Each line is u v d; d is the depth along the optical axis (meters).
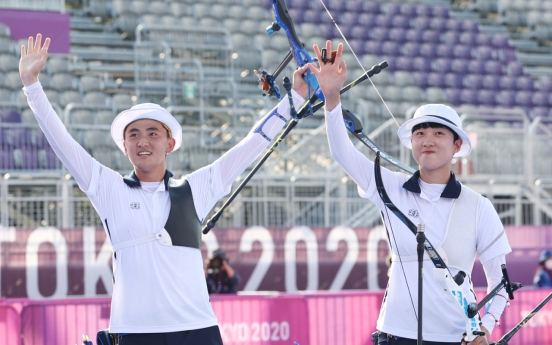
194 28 19.22
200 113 16.05
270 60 19.11
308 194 14.05
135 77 17.44
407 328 4.47
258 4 21.78
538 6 24.92
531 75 22.89
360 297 10.01
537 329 10.38
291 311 9.70
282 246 12.99
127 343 4.20
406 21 23.03
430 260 4.48
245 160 4.61
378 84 19.97
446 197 4.56
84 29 20.11
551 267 12.91
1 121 14.75
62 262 12.08
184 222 4.30
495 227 4.57
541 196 15.34
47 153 14.05
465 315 4.34
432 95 20.03
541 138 15.48
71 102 16.80
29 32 17.67
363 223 14.16
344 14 22.55
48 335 9.07
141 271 4.21
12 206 12.70
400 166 4.70
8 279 11.87
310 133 15.09
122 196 4.32
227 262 11.71
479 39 23.06
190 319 4.22
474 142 15.15
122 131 4.55
